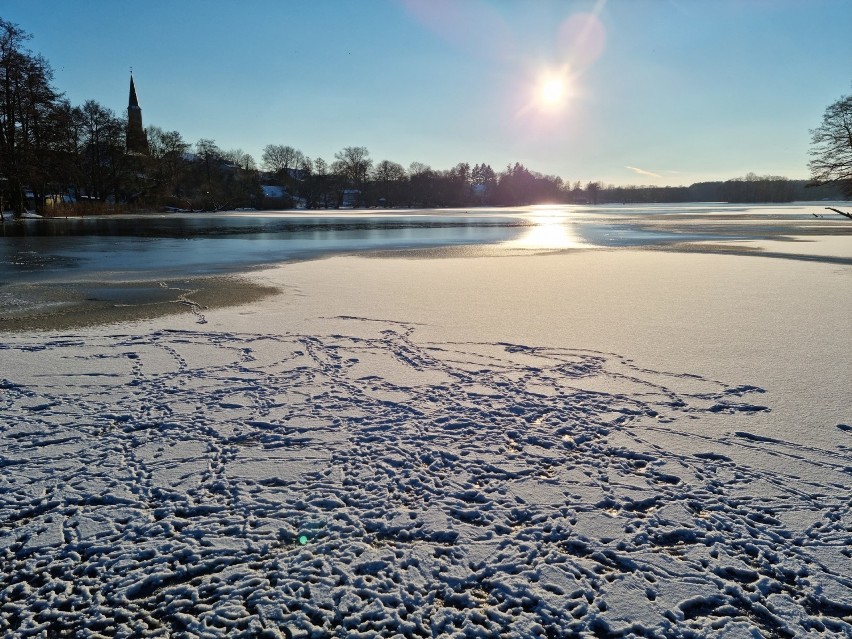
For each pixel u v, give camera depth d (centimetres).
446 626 321
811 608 332
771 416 579
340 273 1664
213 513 421
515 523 414
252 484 460
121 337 895
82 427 559
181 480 464
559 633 317
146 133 8338
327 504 434
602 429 555
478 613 330
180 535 395
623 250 2470
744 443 523
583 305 1152
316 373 721
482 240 3086
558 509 427
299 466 488
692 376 700
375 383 684
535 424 569
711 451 508
